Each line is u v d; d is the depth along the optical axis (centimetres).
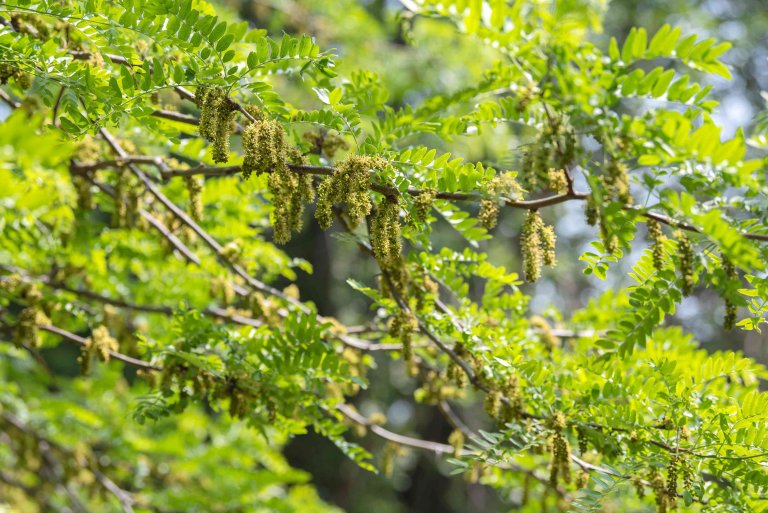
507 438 385
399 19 520
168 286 600
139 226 549
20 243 535
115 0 347
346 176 328
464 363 427
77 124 365
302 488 887
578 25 311
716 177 300
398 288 445
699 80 1028
